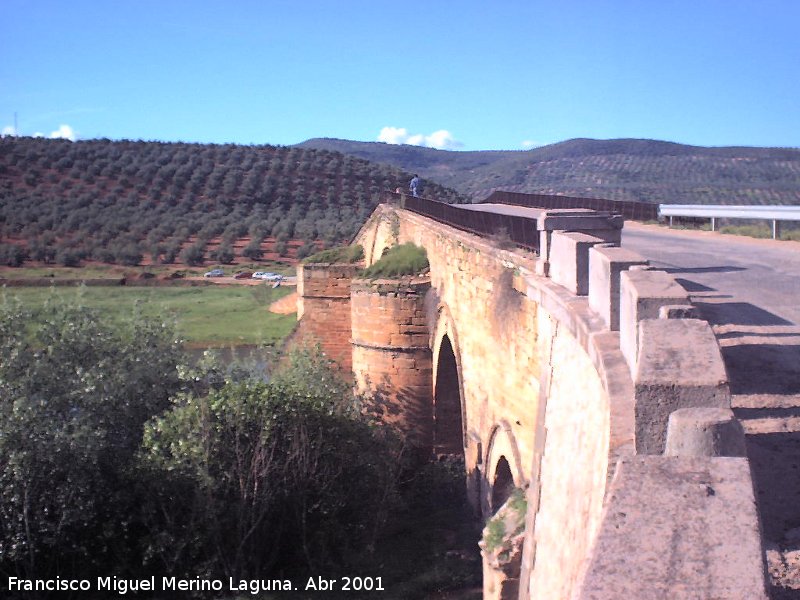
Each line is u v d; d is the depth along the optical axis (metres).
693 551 2.86
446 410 24.75
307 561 18.28
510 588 12.33
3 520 16.31
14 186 92.62
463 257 18.42
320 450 18.83
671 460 3.42
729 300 9.80
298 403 18.61
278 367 24.92
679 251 17.25
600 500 4.87
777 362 6.73
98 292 61.50
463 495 22.88
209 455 17.47
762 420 5.59
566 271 9.59
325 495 18.70
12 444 16.36
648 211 32.00
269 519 18.09
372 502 19.97
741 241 20.52
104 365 19.38
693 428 3.69
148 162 106.50
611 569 2.82
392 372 25.36
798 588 3.99
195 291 65.00
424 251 26.34
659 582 2.73
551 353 10.27
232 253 79.75
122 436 19.11
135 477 17.47
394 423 25.11
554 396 9.67
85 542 16.95
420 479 23.80
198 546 17.00
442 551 18.52
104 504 17.22
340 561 18.48
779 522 4.55
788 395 5.96
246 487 17.62
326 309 35.50
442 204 24.25
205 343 46.06
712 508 3.08
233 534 17.66
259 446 17.50
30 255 73.19
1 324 19.02
